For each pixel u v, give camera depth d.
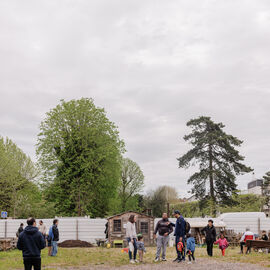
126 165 70.88
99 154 46.50
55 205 48.75
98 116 49.19
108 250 26.89
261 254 20.39
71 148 46.34
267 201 61.22
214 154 56.12
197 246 31.16
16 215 50.84
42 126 48.31
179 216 16.66
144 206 85.88
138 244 16.97
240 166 55.22
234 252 22.86
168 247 30.45
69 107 48.44
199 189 54.75
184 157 56.34
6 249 25.73
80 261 17.59
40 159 47.28
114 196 51.50
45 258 18.70
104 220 36.84
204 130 57.78
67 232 36.19
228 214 37.09
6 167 49.84
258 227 35.41
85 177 46.53
